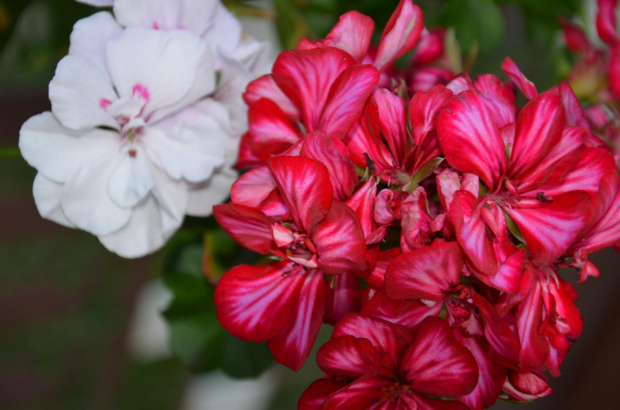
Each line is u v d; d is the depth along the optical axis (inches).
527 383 10.3
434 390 10.2
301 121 11.4
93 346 27.6
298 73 10.8
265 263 11.4
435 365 10.1
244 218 10.4
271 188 10.6
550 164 10.2
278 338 10.7
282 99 11.4
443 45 13.3
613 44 13.7
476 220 9.8
